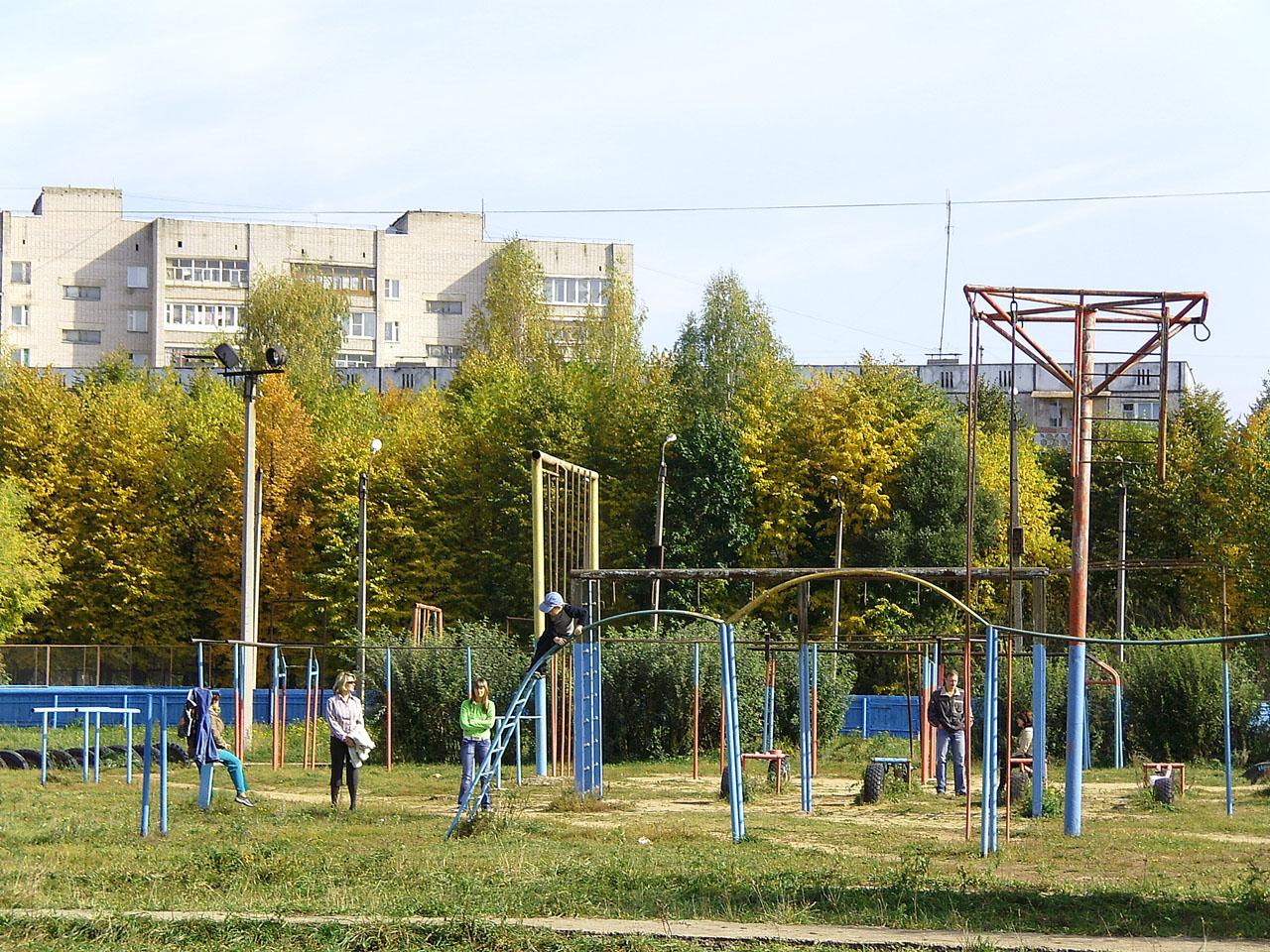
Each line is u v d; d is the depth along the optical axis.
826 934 10.20
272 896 12.38
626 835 17.91
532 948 9.84
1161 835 18.28
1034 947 9.65
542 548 28.41
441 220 118.69
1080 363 20.19
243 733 34.16
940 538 60.88
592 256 120.50
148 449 67.06
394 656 34.44
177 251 112.94
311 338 83.88
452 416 72.31
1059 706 35.62
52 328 112.38
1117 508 65.62
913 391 70.44
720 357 75.69
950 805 22.70
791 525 63.44
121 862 14.68
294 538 64.62
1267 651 40.38
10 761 31.36
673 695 35.47
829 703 36.91
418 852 15.47
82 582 65.50
